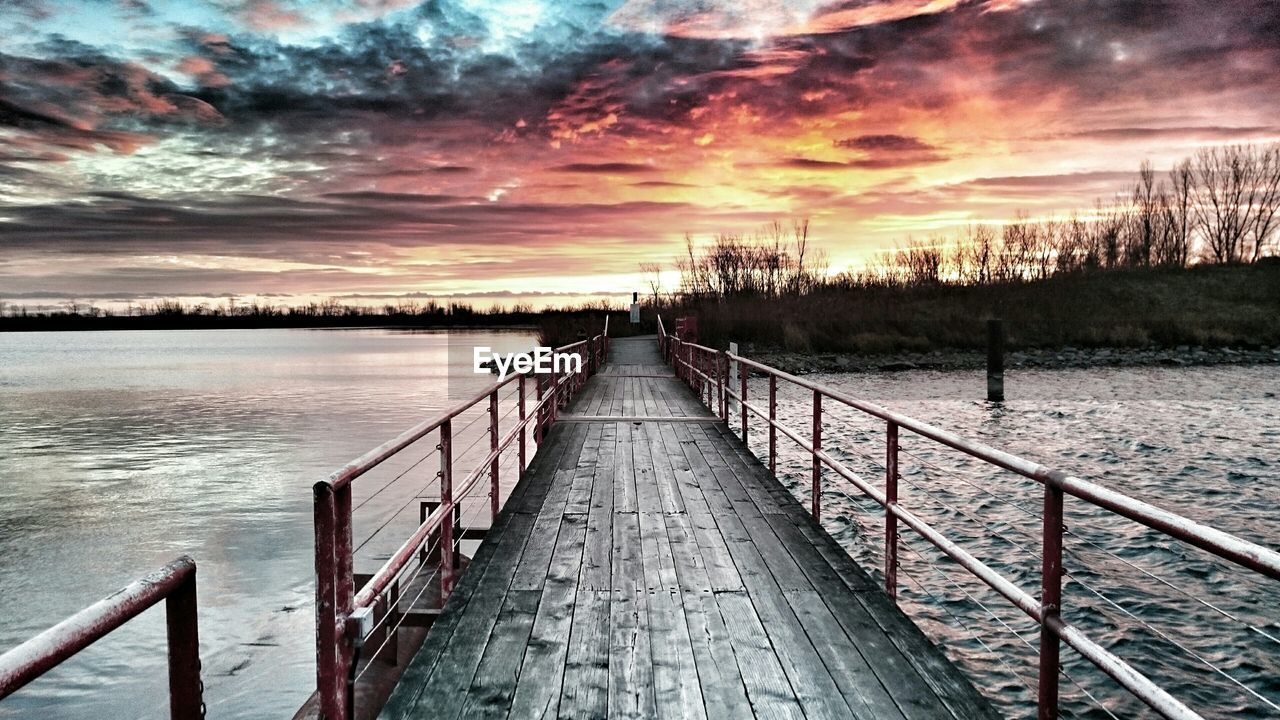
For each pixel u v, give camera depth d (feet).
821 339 121.19
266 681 25.48
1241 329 132.98
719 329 125.59
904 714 10.62
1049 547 9.32
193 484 59.06
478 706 10.88
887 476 15.47
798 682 11.59
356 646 9.98
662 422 39.91
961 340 124.16
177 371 209.97
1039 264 221.46
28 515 50.01
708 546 18.60
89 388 155.12
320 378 166.40
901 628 13.62
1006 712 19.25
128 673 26.48
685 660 12.37
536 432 34.30
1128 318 138.51
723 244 192.03
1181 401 76.38
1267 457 48.16
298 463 67.51
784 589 15.61
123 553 42.01
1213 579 26.81
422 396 122.52
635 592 15.46
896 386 93.35
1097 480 43.24
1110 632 23.36
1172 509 37.11
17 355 376.89
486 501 44.68
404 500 48.08
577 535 19.54
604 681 11.64
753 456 30.48
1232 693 19.92
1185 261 229.86
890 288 177.27
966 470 44.62
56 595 36.37
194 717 6.31
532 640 13.14
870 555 30.40
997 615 24.67
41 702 24.62
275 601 32.68
